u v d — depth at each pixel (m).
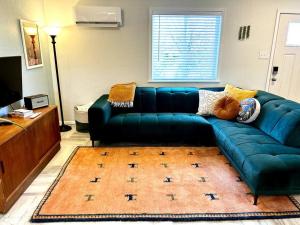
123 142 3.21
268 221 1.78
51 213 1.83
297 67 3.77
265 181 1.84
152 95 3.47
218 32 3.59
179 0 3.42
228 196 2.05
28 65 3.03
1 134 1.93
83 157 2.77
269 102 2.80
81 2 3.41
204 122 2.99
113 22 3.41
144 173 2.42
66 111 3.90
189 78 3.80
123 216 1.81
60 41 3.56
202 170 2.49
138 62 3.68
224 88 3.55
